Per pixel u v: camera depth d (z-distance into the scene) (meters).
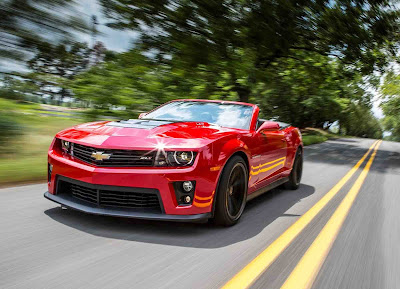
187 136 2.77
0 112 5.36
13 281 1.76
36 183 4.05
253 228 3.03
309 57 13.36
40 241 2.34
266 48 8.54
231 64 8.23
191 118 3.78
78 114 6.64
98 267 2.01
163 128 2.96
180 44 7.03
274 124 3.78
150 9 6.10
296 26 8.53
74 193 2.85
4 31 4.03
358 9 9.52
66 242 2.35
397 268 2.38
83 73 5.61
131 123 3.16
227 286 1.90
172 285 1.86
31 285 1.74
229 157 2.86
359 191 5.32
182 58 7.39
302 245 2.68
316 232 3.05
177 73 7.70
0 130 5.41
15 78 4.74
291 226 3.18
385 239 3.03
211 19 7.02
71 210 3.06
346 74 14.78
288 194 4.75
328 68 14.38
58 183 2.85
